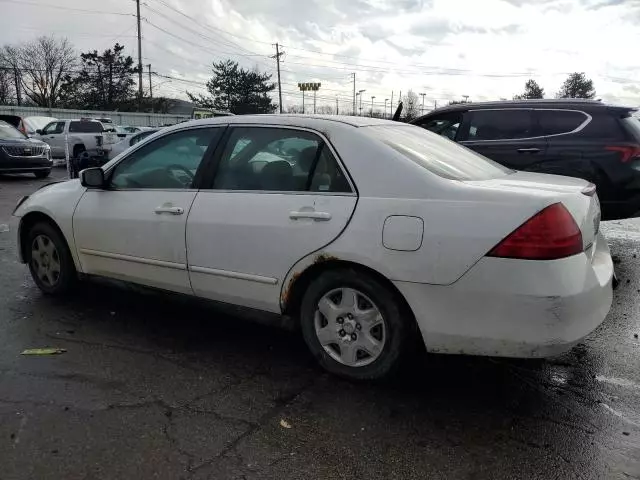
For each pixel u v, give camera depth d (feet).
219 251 11.63
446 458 8.47
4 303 15.31
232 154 12.01
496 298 9.03
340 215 10.19
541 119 21.71
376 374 10.34
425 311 9.57
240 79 224.74
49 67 206.69
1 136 51.85
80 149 69.41
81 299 15.71
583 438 9.01
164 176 12.99
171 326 13.82
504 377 11.14
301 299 11.25
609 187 20.17
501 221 9.00
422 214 9.51
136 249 13.07
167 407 9.89
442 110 24.31
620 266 19.65
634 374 11.34
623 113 20.35
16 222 15.88
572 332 8.98
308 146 11.09
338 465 8.29
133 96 209.26
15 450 8.54
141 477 7.97
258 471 8.13
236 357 12.03
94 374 11.15
